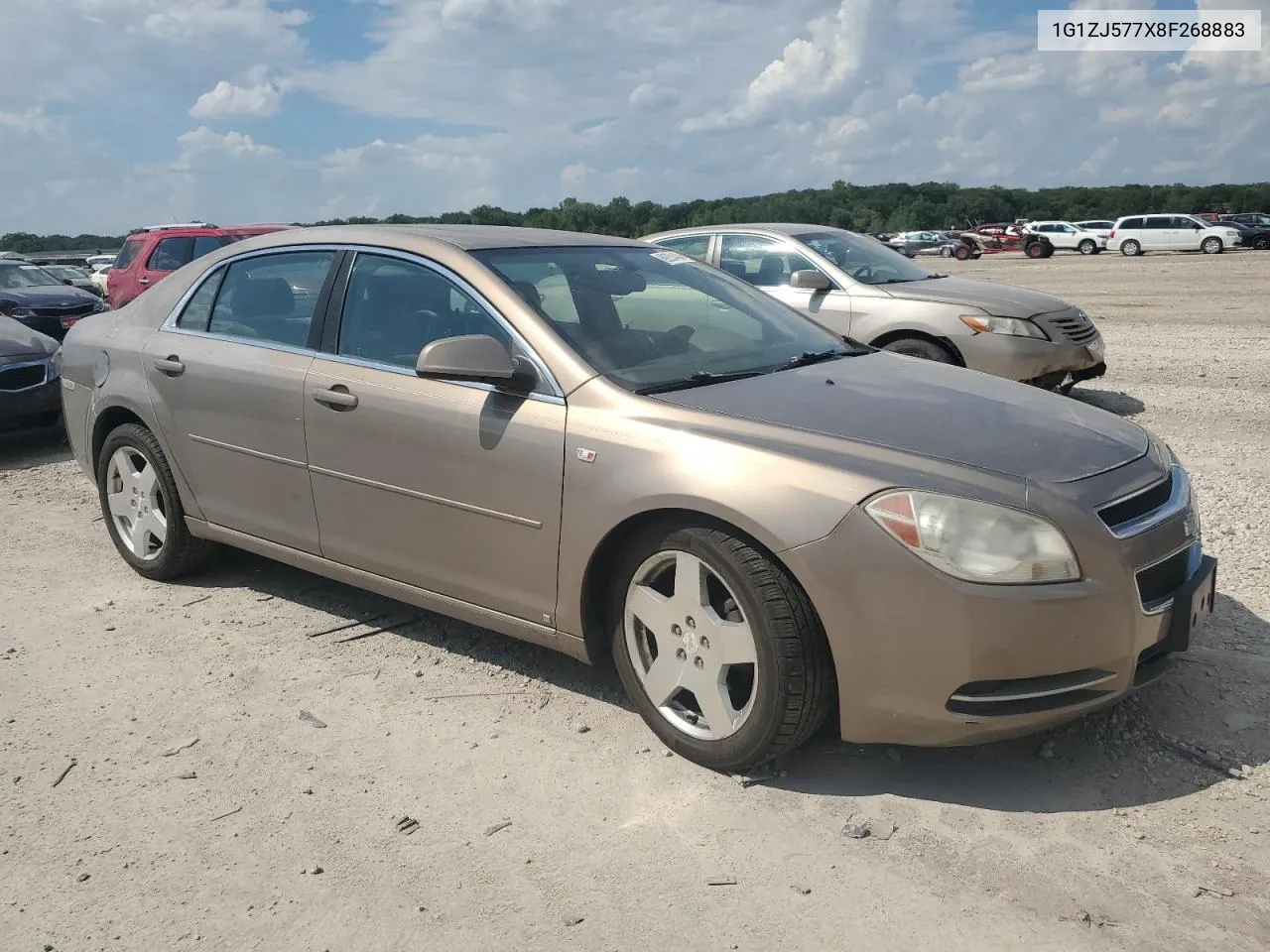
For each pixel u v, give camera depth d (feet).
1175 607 10.23
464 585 12.51
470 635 14.43
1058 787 10.33
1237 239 138.21
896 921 8.49
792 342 14.17
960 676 9.46
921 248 171.53
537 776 10.80
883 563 9.52
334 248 14.28
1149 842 9.42
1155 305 61.36
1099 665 9.66
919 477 9.75
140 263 52.65
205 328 15.58
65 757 11.44
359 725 11.98
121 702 12.69
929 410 11.33
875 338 28.71
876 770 10.73
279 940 8.52
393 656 13.79
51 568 17.67
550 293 12.76
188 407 15.25
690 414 10.94
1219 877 8.91
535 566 11.71
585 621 11.55
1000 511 9.48
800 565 9.73
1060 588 9.41
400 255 13.51
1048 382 28.43
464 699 12.54
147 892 9.17
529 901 8.89
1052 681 9.63
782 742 10.21
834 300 29.35
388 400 12.79
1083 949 8.13
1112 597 9.57
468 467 12.05
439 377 11.51
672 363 12.35
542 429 11.48
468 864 9.41
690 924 8.54
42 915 8.90
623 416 11.10
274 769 11.09
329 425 13.38
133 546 16.85
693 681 10.79
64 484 23.93
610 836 9.75
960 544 9.41
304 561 14.43
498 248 13.41
